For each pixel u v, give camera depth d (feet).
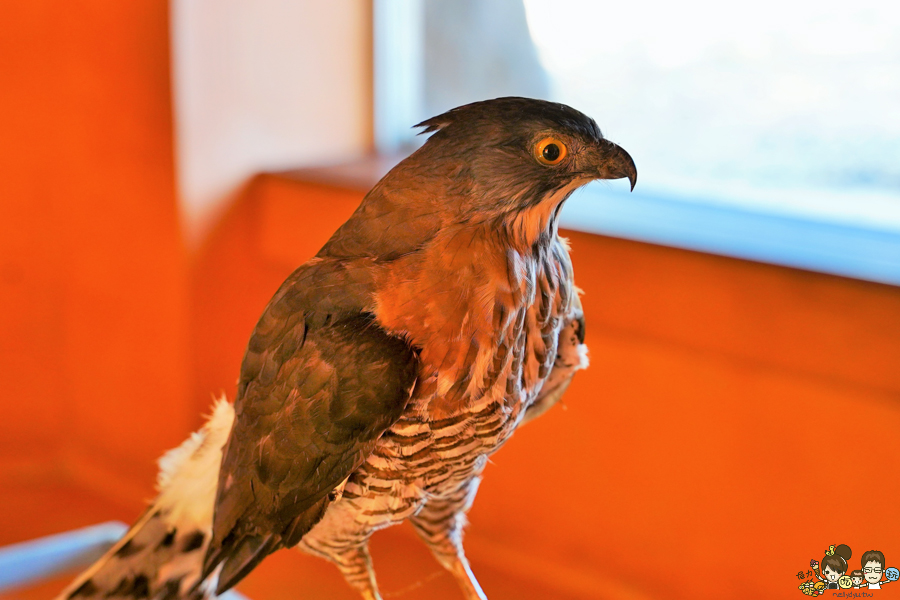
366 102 4.08
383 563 3.50
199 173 3.56
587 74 3.78
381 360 2.01
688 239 2.89
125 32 3.46
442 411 2.05
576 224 2.99
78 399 4.09
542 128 2.04
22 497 4.01
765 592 2.97
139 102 3.51
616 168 2.05
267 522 2.10
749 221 3.08
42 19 3.57
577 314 2.21
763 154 3.49
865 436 2.77
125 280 3.79
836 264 2.72
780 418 2.86
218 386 3.85
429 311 2.02
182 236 3.57
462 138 2.05
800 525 2.89
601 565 3.26
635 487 3.11
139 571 2.25
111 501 4.01
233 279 3.76
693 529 3.03
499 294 2.03
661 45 3.59
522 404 2.12
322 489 2.06
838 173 3.34
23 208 3.83
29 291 3.94
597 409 3.11
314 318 2.05
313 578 3.40
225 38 3.52
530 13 3.84
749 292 2.76
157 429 3.91
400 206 2.06
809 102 3.35
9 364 4.00
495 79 4.00
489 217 2.04
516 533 3.43
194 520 2.25
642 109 3.71
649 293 2.87
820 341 2.70
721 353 2.82
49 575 2.30
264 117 3.71
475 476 2.24
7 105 3.70
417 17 4.12
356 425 2.02
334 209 3.43
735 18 3.42
